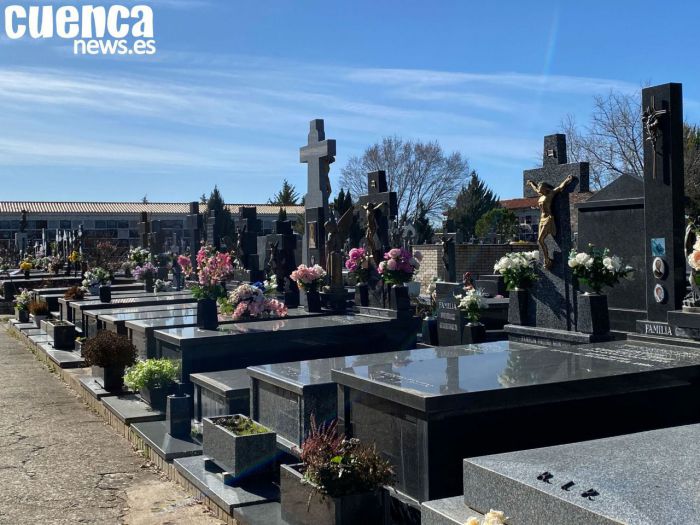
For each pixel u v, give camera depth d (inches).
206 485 293.9
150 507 292.5
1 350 767.1
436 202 2502.5
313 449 238.1
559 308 420.8
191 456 338.6
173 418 370.9
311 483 230.2
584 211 536.1
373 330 526.9
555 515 160.1
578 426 259.3
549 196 422.9
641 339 361.4
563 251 418.9
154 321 550.9
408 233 1417.3
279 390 332.2
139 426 393.4
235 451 291.1
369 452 235.6
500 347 374.9
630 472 175.5
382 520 229.3
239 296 543.5
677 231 374.0
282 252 719.7
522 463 185.8
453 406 235.0
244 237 850.1
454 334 515.2
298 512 242.1
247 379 390.0
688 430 218.1
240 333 474.9
